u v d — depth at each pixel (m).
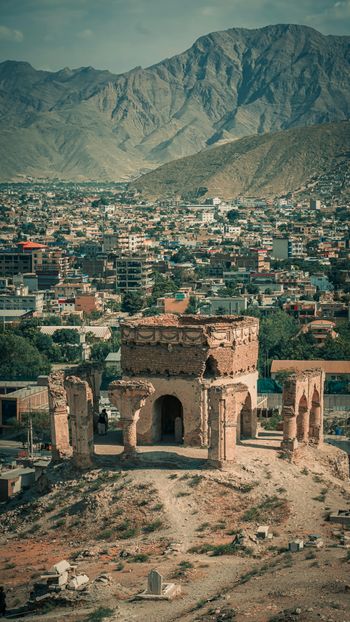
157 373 107.56
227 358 107.44
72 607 83.25
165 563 90.38
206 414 106.44
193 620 77.12
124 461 104.44
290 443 107.50
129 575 88.12
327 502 100.88
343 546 92.00
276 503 99.56
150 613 80.06
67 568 88.94
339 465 111.12
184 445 107.12
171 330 106.81
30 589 88.12
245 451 106.88
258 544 93.50
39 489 107.25
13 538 99.62
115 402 104.50
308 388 111.38
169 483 101.00
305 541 93.12
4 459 192.25
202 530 96.75
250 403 111.81
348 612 76.31
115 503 99.81
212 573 87.88
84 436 104.69
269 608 78.19
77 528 99.00
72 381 104.81
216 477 100.88
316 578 83.88
